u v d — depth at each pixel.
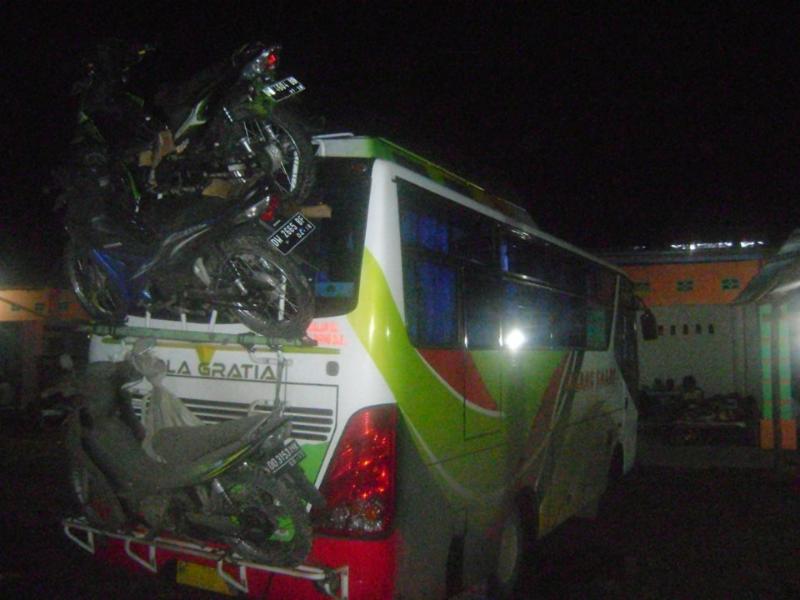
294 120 4.91
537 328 7.24
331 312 4.84
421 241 5.28
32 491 10.25
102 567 7.14
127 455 4.97
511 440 6.45
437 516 5.21
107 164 5.11
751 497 11.23
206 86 4.93
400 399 4.84
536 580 7.37
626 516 10.10
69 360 5.50
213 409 5.22
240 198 4.66
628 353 10.84
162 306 5.24
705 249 18.70
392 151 5.49
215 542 4.88
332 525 4.70
